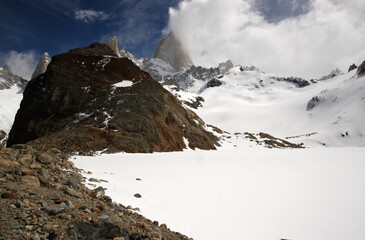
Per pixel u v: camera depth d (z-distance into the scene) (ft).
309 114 625.82
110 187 36.83
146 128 143.43
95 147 103.86
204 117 607.37
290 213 38.81
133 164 69.92
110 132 123.44
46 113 173.06
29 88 194.08
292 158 127.54
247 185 54.13
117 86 190.08
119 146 112.78
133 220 24.12
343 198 48.19
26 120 173.78
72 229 16.51
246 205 40.14
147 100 176.24
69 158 70.23
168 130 167.43
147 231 21.99
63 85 178.09
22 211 16.70
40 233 15.11
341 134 446.19
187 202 37.19
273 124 596.70
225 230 30.12
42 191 21.50
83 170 45.52
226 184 53.01
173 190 42.47
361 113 496.23
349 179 66.90
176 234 25.70
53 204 19.53
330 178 68.08
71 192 23.72
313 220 36.70
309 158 128.06
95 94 178.70
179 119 199.93
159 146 143.54
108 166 60.34
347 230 33.55
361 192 52.54
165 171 61.82
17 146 33.58
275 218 36.37
